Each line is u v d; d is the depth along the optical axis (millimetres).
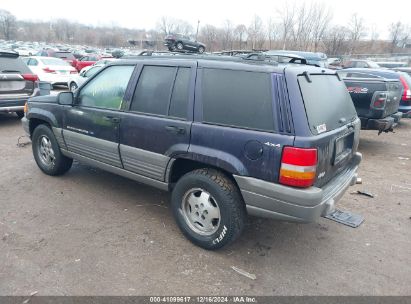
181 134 3326
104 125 4012
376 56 38219
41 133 4969
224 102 3131
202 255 3309
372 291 2920
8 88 7840
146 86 3697
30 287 2789
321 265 3242
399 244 3654
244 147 2957
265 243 3574
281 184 2840
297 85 2854
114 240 3492
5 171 5277
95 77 4230
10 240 3414
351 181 3596
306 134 2762
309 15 36156
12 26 95625
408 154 7352
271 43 37531
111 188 4766
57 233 3574
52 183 4855
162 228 3764
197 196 3418
